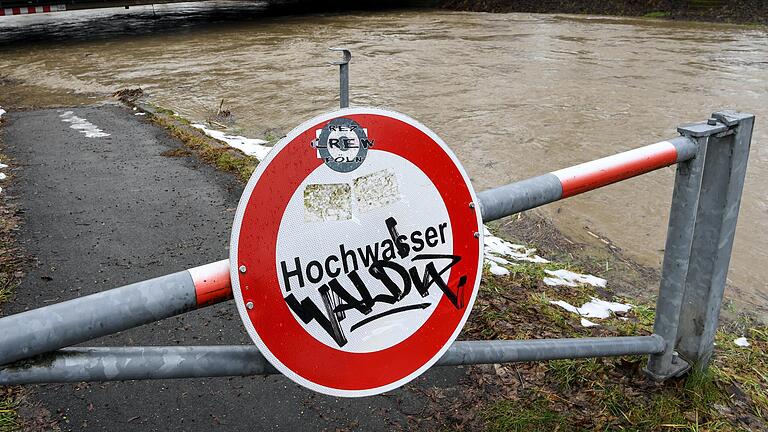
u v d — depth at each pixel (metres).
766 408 2.61
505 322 3.12
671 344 2.57
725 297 4.16
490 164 7.49
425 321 1.77
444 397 2.58
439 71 13.48
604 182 2.20
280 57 15.85
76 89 12.41
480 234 1.85
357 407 2.54
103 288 3.60
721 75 12.52
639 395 2.57
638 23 20.73
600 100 10.68
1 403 2.53
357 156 1.61
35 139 7.14
